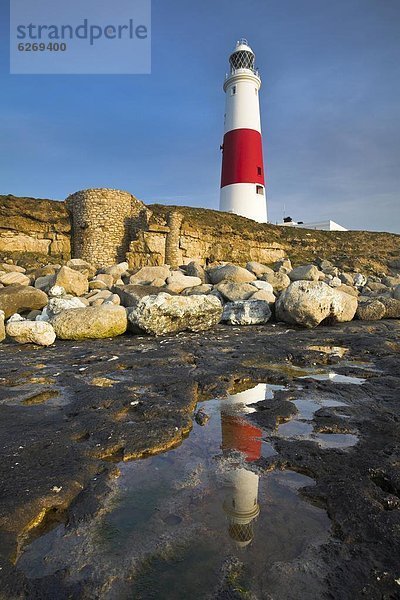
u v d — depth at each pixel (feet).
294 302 35.78
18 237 85.05
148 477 9.45
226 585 6.05
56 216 89.45
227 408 14.55
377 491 8.73
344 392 16.47
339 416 13.60
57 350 25.73
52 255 87.81
